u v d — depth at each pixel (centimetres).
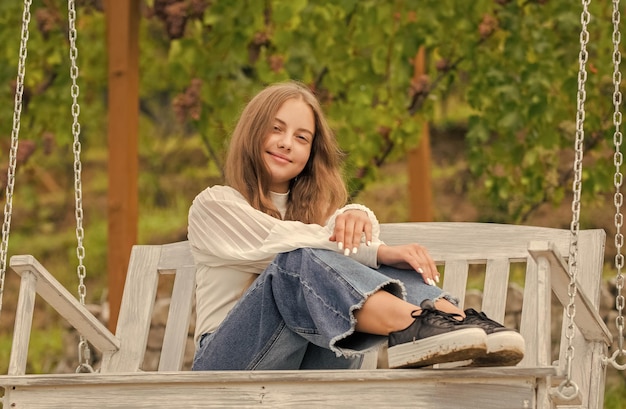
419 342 304
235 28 653
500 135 664
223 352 352
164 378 318
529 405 296
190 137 1289
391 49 655
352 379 307
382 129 676
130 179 645
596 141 666
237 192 389
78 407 327
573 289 320
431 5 646
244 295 349
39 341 912
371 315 319
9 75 704
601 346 385
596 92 645
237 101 655
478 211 1084
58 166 1254
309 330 335
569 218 996
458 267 423
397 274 346
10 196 380
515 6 645
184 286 440
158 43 946
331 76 660
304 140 397
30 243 1164
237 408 315
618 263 378
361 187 673
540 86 639
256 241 367
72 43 408
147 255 454
